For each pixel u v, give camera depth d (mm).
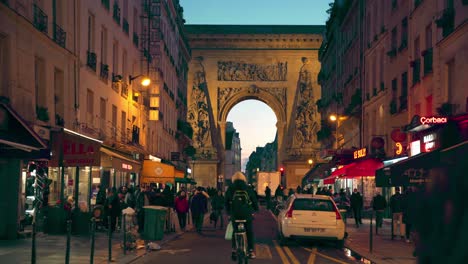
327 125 64312
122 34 34031
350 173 28875
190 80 86125
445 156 5746
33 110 19766
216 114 87062
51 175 22422
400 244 19047
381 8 37500
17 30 18469
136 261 13797
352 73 49719
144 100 41250
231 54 87188
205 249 17156
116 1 32344
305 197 18781
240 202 10414
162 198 23766
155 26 44000
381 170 18375
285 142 86625
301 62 86375
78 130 24406
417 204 4215
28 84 19453
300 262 13938
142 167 29297
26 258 13023
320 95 84875
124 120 34688
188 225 30266
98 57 28266
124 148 33250
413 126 20516
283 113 86688
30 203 20312
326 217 17969
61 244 16734
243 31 89438
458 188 3629
